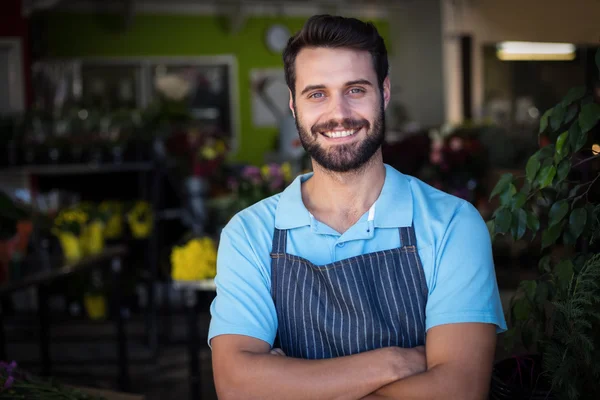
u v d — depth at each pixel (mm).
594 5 2979
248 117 10398
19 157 4945
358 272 1476
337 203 1556
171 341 4902
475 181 5055
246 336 1499
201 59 10141
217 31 10195
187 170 5316
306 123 1483
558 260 1765
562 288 1551
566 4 3775
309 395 1391
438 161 4980
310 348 1503
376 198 1558
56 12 9344
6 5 6484
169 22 9961
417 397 1362
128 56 9789
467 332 1399
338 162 1480
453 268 1448
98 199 5926
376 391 1393
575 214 1593
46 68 6820
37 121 5078
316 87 1456
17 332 5023
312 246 1530
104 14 9594
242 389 1440
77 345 4750
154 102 5918
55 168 5004
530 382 1569
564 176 1592
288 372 1410
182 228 5535
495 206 4957
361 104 1463
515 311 1676
